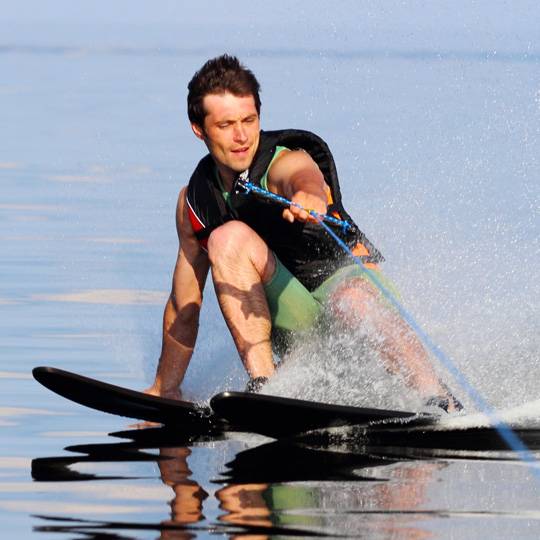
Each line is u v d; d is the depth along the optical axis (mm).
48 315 24922
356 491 13922
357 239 18781
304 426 16625
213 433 17156
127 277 29016
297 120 56625
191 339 19453
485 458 15492
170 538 12344
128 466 15148
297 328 18531
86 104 73625
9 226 35812
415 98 65562
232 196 18188
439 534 12430
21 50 164750
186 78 98188
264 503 13453
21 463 15273
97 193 42031
